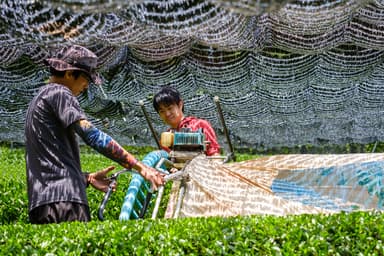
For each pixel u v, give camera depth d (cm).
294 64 696
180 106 495
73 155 361
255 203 388
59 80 368
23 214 685
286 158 420
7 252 282
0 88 842
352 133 1734
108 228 315
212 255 293
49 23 342
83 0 259
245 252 296
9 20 342
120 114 1201
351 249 307
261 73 777
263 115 1205
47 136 350
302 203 387
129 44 459
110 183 379
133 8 328
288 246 298
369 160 407
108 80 764
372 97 1011
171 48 536
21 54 516
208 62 682
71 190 348
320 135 1750
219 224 320
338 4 349
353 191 395
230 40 452
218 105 494
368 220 325
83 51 369
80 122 341
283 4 248
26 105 966
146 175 346
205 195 393
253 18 465
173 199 411
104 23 350
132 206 394
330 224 320
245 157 1359
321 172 405
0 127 1309
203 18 337
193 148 430
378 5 439
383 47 556
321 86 924
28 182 353
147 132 1617
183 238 301
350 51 693
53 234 304
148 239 298
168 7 329
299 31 489
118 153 341
